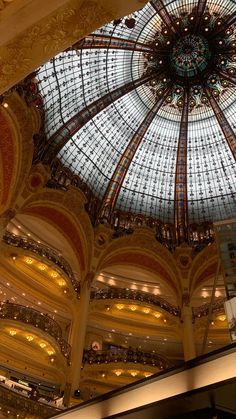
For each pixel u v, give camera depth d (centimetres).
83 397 1992
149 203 2827
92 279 2378
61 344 1983
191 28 2480
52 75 2195
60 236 2459
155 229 2750
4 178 2048
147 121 2717
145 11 2308
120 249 2638
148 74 2620
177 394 428
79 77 2352
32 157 2183
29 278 2327
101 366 2217
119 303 2489
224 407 436
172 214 2847
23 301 2364
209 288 2845
